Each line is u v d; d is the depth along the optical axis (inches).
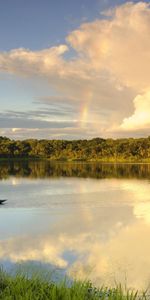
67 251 563.2
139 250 566.9
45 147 6584.6
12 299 287.3
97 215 888.9
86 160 5757.9
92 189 1497.3
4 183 1788.9
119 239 641.0
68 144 6510.8
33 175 2375.7
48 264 489.4
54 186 1626.5
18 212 939.3
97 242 619.8
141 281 428.5
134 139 5777.6
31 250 566.6
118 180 1964.8
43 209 986.1
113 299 296.7
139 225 764.6
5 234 687.7
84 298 295.4
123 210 965.2
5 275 362.9
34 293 303.7
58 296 292.5
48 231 711.1
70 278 429.7
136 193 1355.8
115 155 5634.8
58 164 4340.6
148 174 2437.3
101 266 485.7
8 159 6235.2
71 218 848.9
